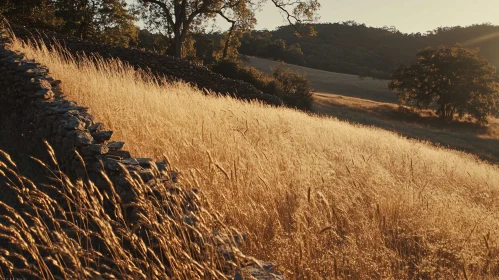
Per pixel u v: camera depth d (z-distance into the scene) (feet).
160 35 136.56
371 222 19.57
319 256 16.28
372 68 480.23
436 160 39.86
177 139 24.73
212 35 165.27
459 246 18.43
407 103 211.00
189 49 143.23
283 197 20.08
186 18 127.75
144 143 23.63
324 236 17.42
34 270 13.16
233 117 34.78
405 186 24.91
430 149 53.16
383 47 574.56
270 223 18.35
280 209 19.49
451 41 626.23
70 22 117.29
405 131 114.93
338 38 577.84
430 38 639.35
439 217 21.53
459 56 189.78
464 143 108.47
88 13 120.06
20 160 21.80
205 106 37.55
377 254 16.61
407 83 195.52
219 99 47.09
